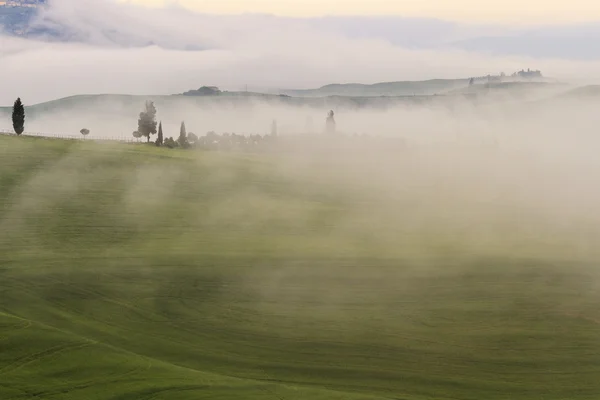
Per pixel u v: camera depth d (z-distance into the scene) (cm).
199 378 9369
